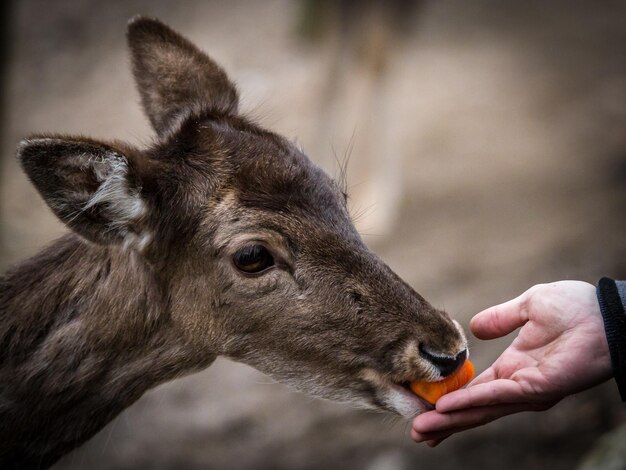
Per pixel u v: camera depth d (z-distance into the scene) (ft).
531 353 15.42
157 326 17.39
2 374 17.19
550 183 42.55
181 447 31.76
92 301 17.35
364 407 17.15
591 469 20.65
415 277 37.01
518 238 38.01
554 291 15.33
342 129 40.24
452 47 63.00
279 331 16.96
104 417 17.79
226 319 17.13
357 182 39.70
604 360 14.57
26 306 17.47
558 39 61.57
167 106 19.47
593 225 37.01
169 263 17.08
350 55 39.93
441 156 48.03
